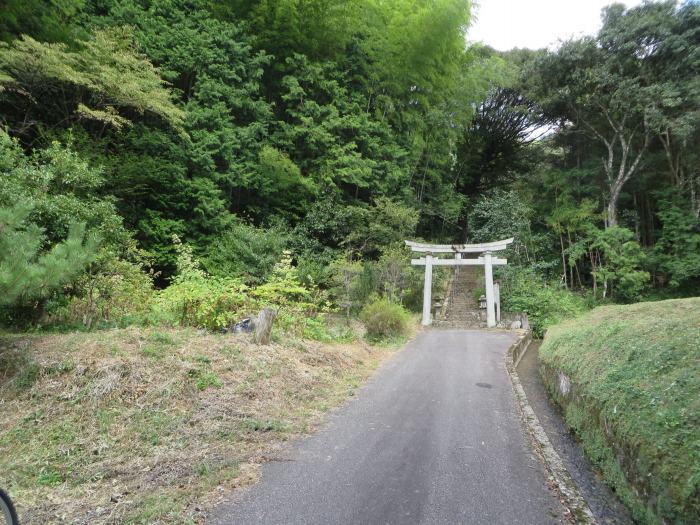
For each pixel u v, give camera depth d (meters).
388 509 2.77
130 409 3.94
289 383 5.27
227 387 4.66
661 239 17.17
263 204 15.44
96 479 3.02
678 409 2.93
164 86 13.89
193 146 12.82
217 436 3.79
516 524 2.64
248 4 16.14
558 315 13.62
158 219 11.95
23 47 9.23
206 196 12.79
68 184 6.98
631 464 3.09
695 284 16.58
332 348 7.51
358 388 5.88
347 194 16.58
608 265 17.16
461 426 4.45
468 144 25.08
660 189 18.23
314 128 15.19
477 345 9.84
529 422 4.67
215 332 6.27
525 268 17.31
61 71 9.62
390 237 15.80
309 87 16.28
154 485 2.96
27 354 4.40
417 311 15.81
